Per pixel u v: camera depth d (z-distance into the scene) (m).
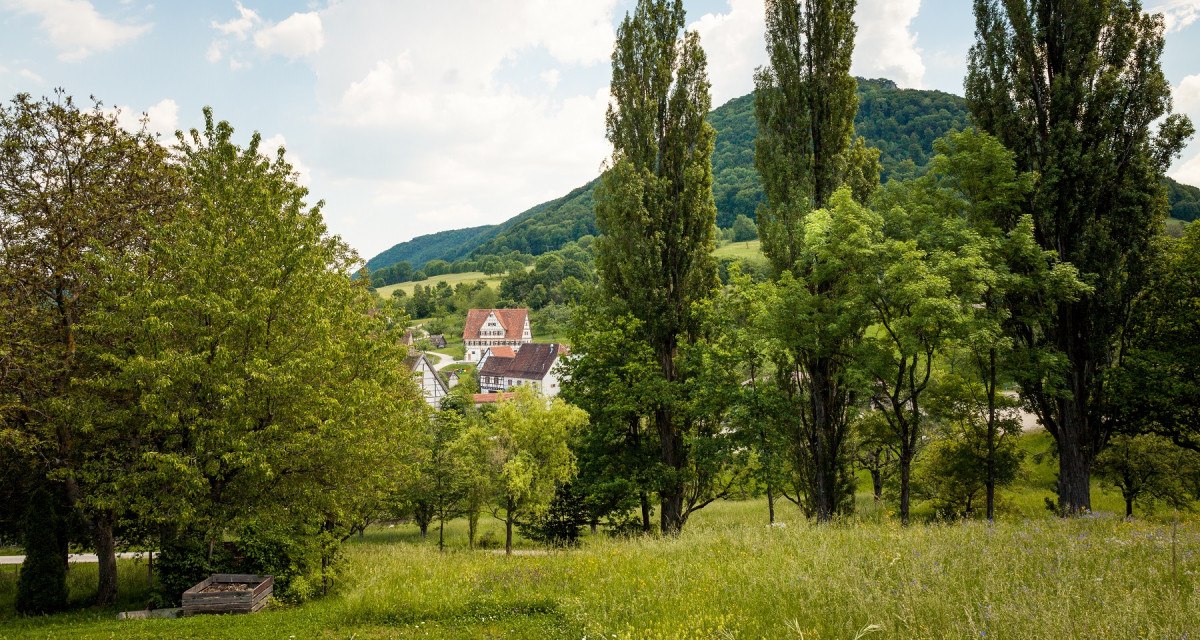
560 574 13.24
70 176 18.19
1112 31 22.28
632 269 28.38
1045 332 23.09
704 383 24.53
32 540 17.25
